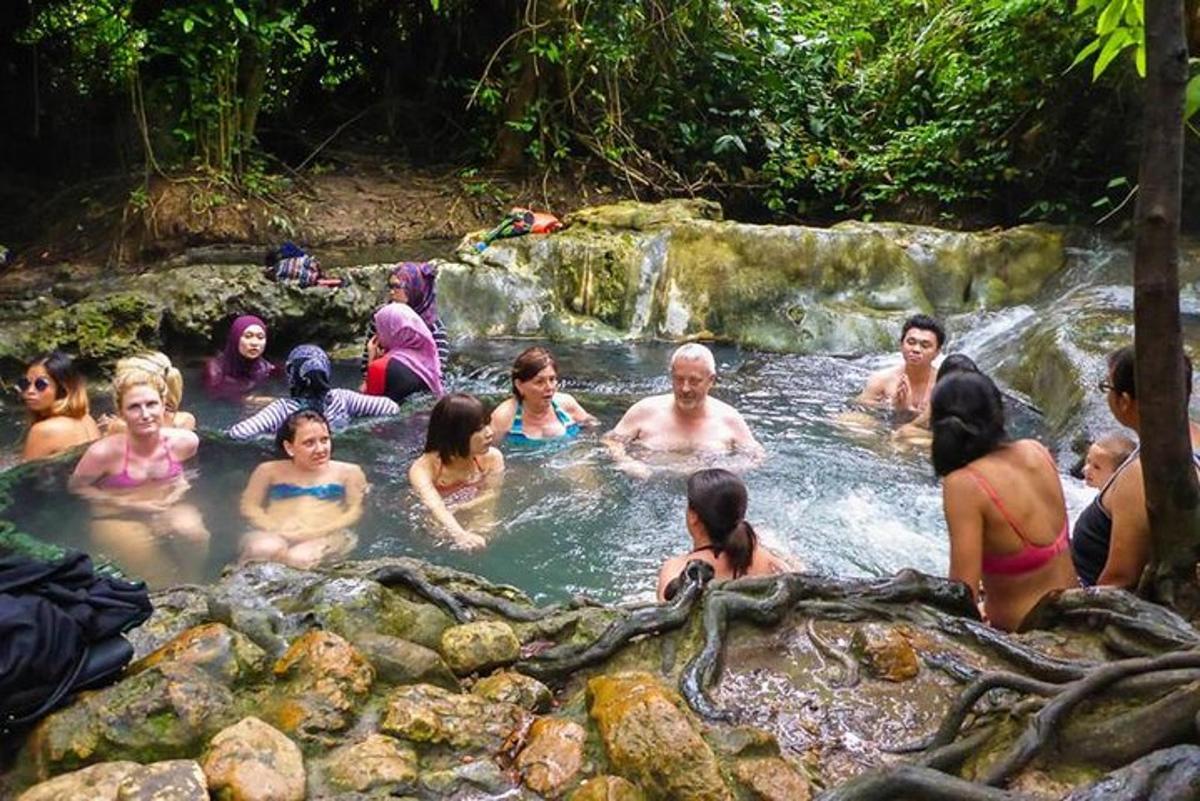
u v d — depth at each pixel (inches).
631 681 92.5
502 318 363.9
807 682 102.8
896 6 575.2
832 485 218.8
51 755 82.9
